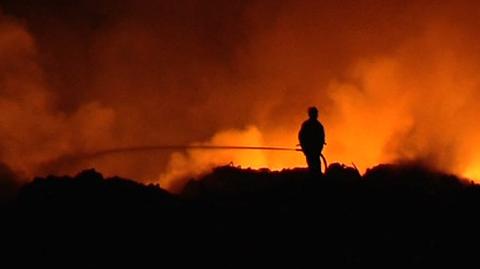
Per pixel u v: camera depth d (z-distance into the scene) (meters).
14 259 46.66
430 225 52.47
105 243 48.66
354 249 49.16
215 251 48.50
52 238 48.88
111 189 54.34
